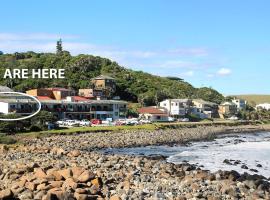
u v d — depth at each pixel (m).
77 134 89.00
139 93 175.50
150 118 143.62
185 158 58.44
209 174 36.19
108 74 183.62
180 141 93.81
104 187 27.41
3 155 46.84
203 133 113.94
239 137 112.44
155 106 163.50
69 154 47.25
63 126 102.50
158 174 35.03
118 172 34.66
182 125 126.88
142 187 28.91
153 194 26.75
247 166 49.66
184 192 28.08
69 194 23.16
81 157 45.22
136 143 84.44
